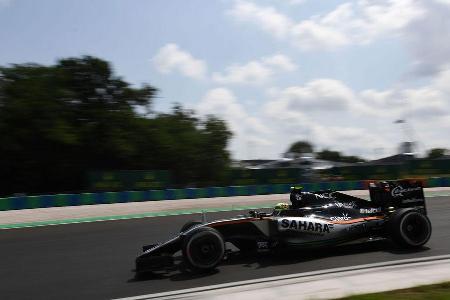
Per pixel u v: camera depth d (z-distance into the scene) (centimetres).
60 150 2812
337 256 732
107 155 2938
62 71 2919
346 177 2820
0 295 638
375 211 784
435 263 656
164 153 3069
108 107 3052
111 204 1914
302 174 2769
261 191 2227
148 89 3219
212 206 1764
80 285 662
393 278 589
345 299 493
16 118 2639
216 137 3275
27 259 868
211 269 680
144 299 574
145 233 1120
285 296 536
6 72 2775
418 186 809
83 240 1052
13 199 1769
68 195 1883
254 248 781
